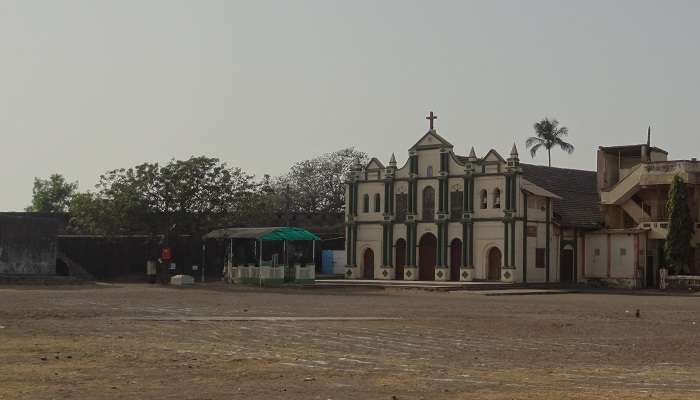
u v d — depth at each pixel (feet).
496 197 206.18
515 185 202.39
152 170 199.11
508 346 68.74
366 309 111.24
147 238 212.43
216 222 203.00
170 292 150.30
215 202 201.05
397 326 85.76
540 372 52.75
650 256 212.23
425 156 220.43
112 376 48.70
